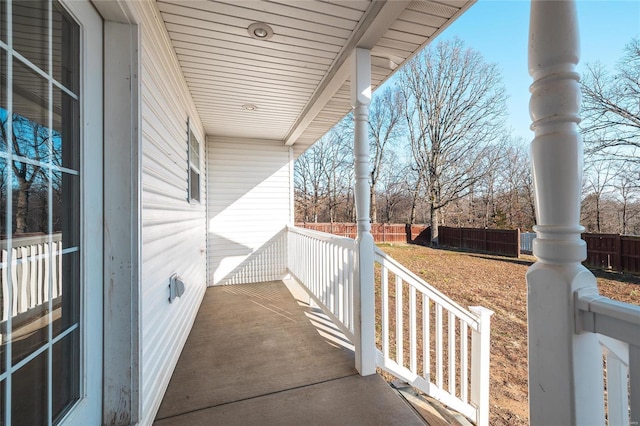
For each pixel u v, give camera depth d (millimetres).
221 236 5027
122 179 1451
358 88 2195
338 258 2742
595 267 6277
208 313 3650
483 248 10891
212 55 2479
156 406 1784
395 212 15977
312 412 1781
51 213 1049
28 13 925
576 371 689
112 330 1413
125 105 1463
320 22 2029
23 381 897
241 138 5172
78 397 1211
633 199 7215
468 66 13000
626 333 612
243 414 1767
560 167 716
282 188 5387
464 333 2277
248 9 1897
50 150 1043
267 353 2570
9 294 835
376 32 2027
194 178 3695
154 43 1839
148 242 1699
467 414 2191
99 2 1308
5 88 818
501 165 12859
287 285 5012
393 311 4582
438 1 1753
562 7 737
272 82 2982
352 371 2252
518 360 3066
